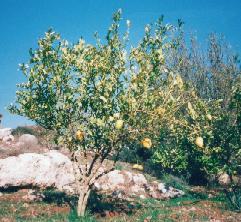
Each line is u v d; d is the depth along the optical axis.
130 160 27.73
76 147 13.84
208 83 30.17
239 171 19.78
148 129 12.79
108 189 21.17
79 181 14.03
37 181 19.33
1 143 27.81
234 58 31.05
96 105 12.98
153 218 13.76
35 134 31.33
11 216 13.32
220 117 15.55
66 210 14.55
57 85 12.86
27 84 13.14
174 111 12.73
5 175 18.64
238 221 13.43
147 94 12.48
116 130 12.47
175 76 12.56
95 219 13.12
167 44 12.98
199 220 13.55
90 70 12.44
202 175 26.44
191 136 14.27
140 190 21.94
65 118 13.41
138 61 12.33
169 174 26.36
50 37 13.04
